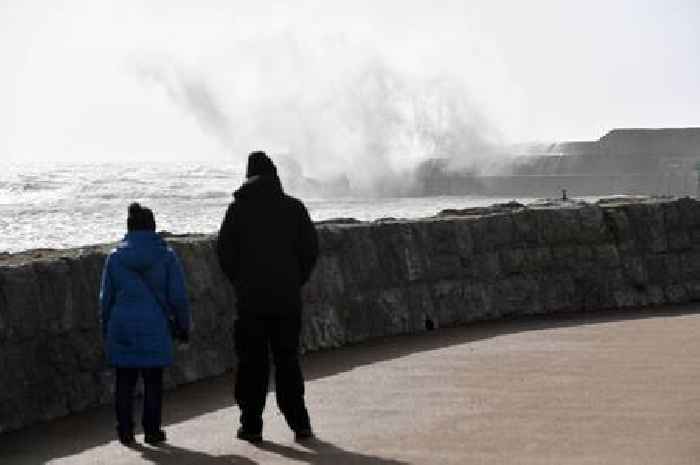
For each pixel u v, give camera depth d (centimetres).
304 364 2045
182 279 1508
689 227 2900
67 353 1667
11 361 1562
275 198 1520
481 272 2569
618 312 2684
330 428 1500
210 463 1317
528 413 1543
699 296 2877
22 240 11100
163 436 1476
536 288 2652
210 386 1867
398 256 2414
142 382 1816
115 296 1491
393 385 1803
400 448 1354
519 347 2167
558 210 2719
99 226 13350
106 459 1360
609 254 2756
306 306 2194
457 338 2311
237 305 1493
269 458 1332
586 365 1941
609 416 1505
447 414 1557
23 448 1438
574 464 1232
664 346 2141
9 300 1567
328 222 2436
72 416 1642
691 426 1428
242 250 1505
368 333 2327
